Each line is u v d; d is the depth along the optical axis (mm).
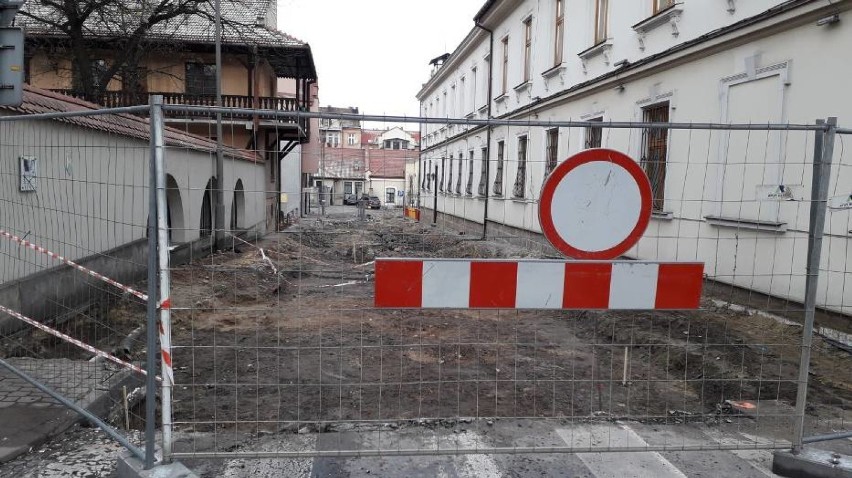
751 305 7301
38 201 6203
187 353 6188
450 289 3355
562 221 3393
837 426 4211
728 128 3195
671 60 9047
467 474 3299
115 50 19172
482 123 3131
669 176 9102
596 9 12195
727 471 3383
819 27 6301
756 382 5141
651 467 3420
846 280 6008
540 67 15453
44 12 19047
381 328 7637
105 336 6172
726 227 7742
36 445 3494
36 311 6055
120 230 7633
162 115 2885
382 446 3631
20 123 5875
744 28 7344
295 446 3602
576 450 3396
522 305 3395
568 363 6043
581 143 12812
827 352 5820
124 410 4219
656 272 3449
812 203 3279
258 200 16000
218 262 9133
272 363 5906
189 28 21750
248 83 22500
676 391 5156
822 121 3188
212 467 3293
